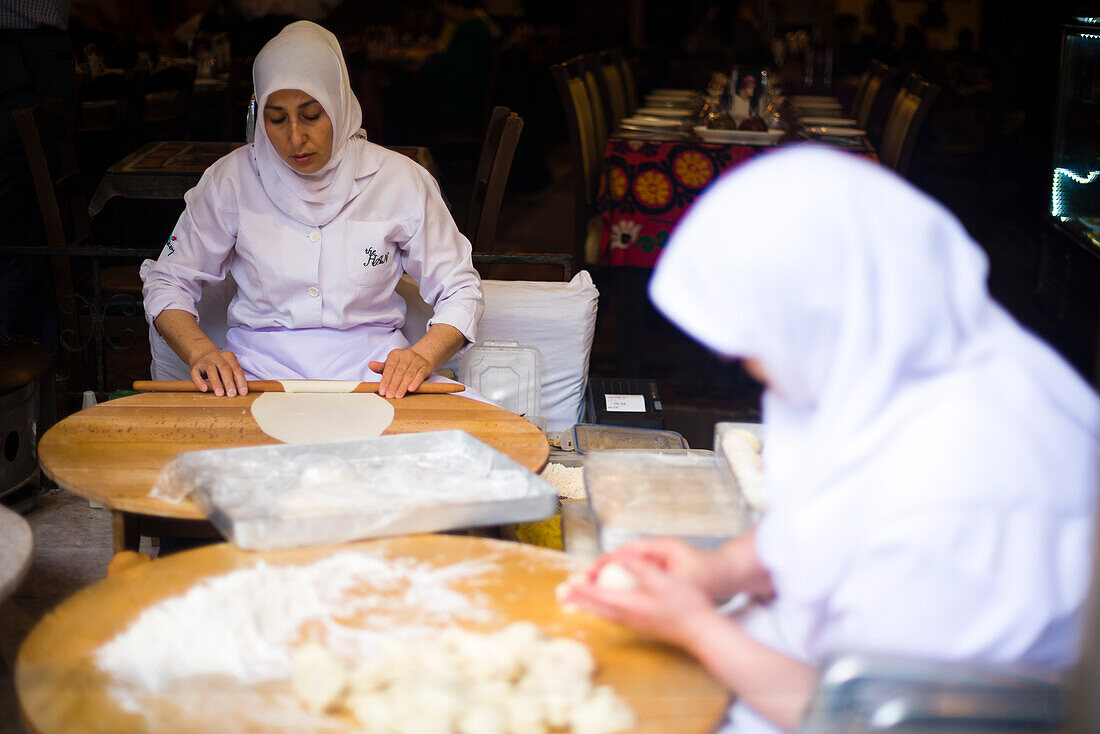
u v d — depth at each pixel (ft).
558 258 9.66
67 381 8.95
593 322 8.93
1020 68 8.16
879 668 3.31
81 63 12.48
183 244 7.71
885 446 3.34
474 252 10.52
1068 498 3.25
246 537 4.25
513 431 6.05
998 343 3.41
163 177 11.05
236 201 7.61
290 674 3.57
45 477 6.57
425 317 8.74
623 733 3.37
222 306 8.39
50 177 9.78
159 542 6.99
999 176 7.41
